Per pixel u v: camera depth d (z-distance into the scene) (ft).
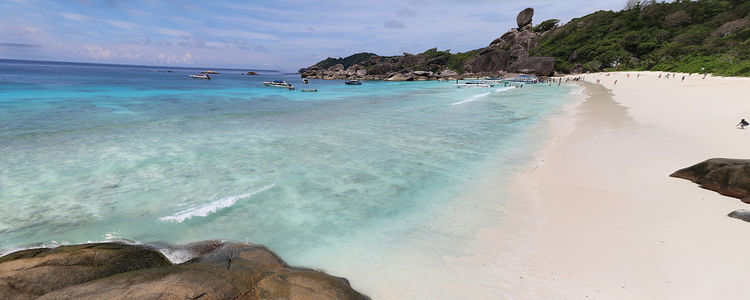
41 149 39.68
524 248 19.13
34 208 24.49
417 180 31.09
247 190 28.60
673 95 97.14
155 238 20.61
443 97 122.11
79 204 25.34
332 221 23.13
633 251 18.17
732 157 34.04
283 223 22.81
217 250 18.54
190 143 44.70
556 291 15.46
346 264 18.10
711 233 19.45
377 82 288.30
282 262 17.70
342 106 92.43
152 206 25.25
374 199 26.86
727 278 15.48
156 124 57.62
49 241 20.22
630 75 219.00
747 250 17.57
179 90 143.84
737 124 49.98
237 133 51.85
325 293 13.44
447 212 24.26
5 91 101.60
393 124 60.95
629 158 34.91
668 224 20.81
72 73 276.82
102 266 15.26
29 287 13.00
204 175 32.22
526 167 33.94
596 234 20.21
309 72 380.58
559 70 307.58
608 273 16.51
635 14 322.55
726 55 179.52
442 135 50.80
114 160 36.32
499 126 57.57
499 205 25.16
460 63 390.83
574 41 328.08
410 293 15.74
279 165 35.65
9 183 28.96
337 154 40.06
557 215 22.97
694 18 284.00
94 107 76.38
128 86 152.87
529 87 172.96
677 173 28.78
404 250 19.40
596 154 36.88
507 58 315.58
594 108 75.72
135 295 12.05
